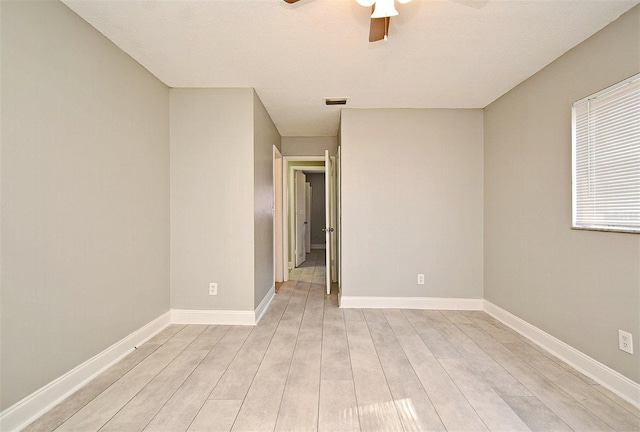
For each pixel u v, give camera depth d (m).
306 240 8.48
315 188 9.89
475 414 1.65
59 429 1.53
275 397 1.80
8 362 1.50
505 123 3.08
